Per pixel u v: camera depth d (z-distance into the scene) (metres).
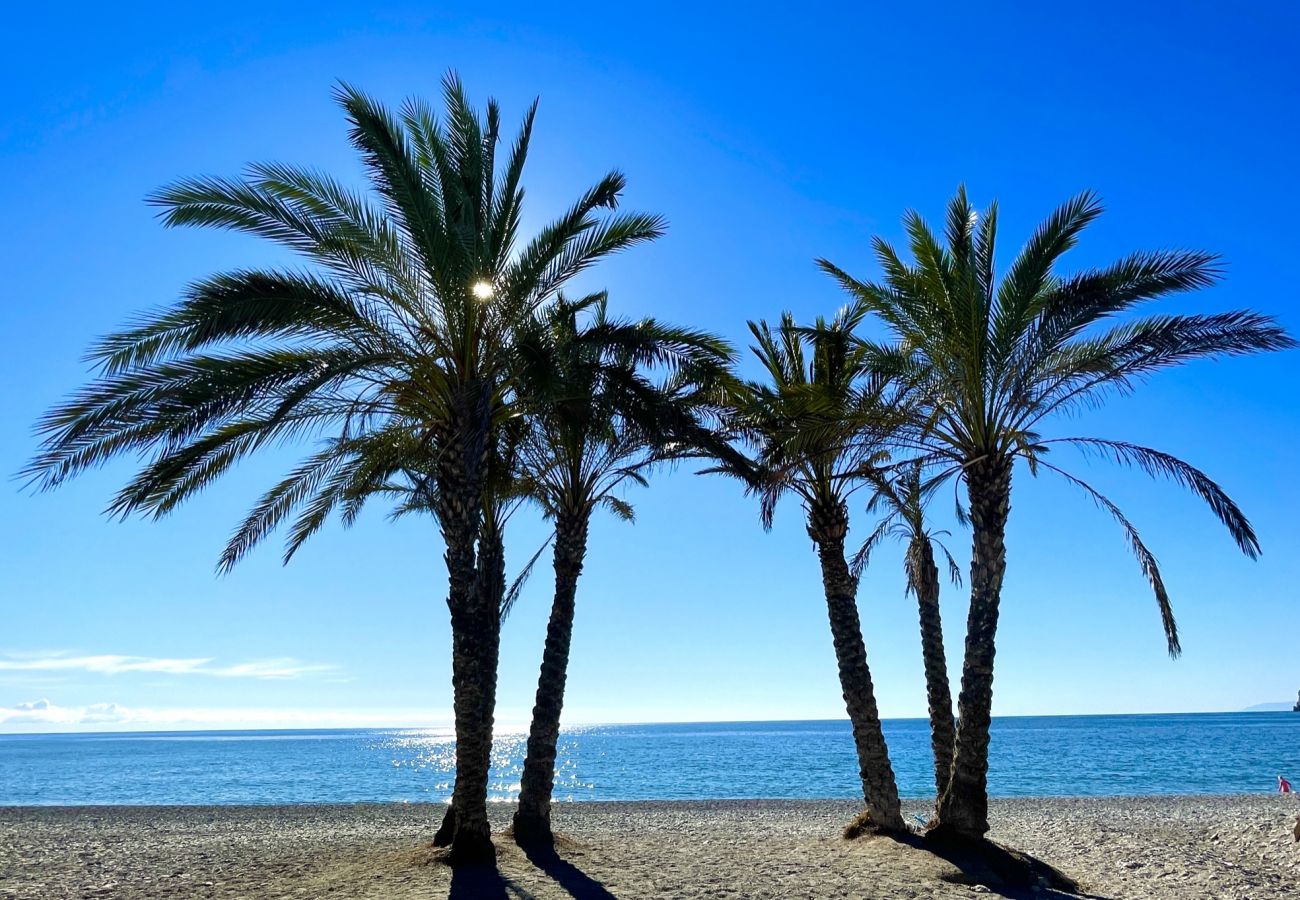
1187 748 78.44
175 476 13.02
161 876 15.28
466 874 12.98
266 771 68.31
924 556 17.77
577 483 16.84
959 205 15.16
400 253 13.04
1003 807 29.62
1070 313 13.98
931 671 17.17
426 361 13.56
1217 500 13.30
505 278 13.70
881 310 15.55
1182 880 14.13
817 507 17.36
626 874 13.59
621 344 13.66
